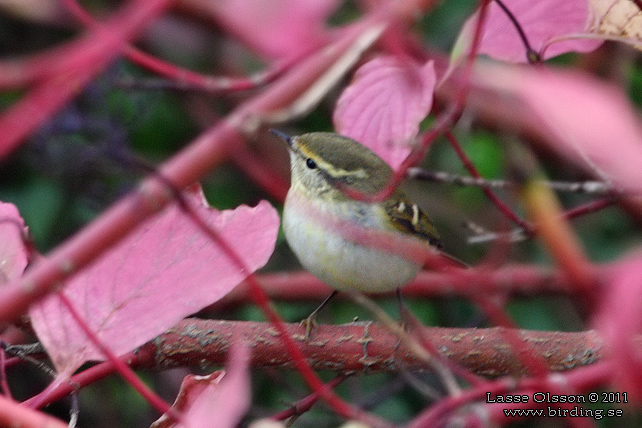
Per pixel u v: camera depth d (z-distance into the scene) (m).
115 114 3.17
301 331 3.09
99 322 3.03
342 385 3.22
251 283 3.01
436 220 3.23
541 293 3.13
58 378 3.03
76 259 2.51
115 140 3.14
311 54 3.00
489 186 3.09
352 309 3.22
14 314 2.49
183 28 3.17
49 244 3.22
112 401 3.22
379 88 3.05
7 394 3.03
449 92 3.11
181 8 3.11
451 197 3.23
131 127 3.18
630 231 3.22
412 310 3.22
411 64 3.04
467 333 3.09
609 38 3.04
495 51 3.05
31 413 3.00
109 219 2.55
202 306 3.03
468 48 3.05
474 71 3.03
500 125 3.10
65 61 2.61
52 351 3.03
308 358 3.09
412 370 3.09
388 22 3.01
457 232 3.22
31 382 3.21
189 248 3.03
